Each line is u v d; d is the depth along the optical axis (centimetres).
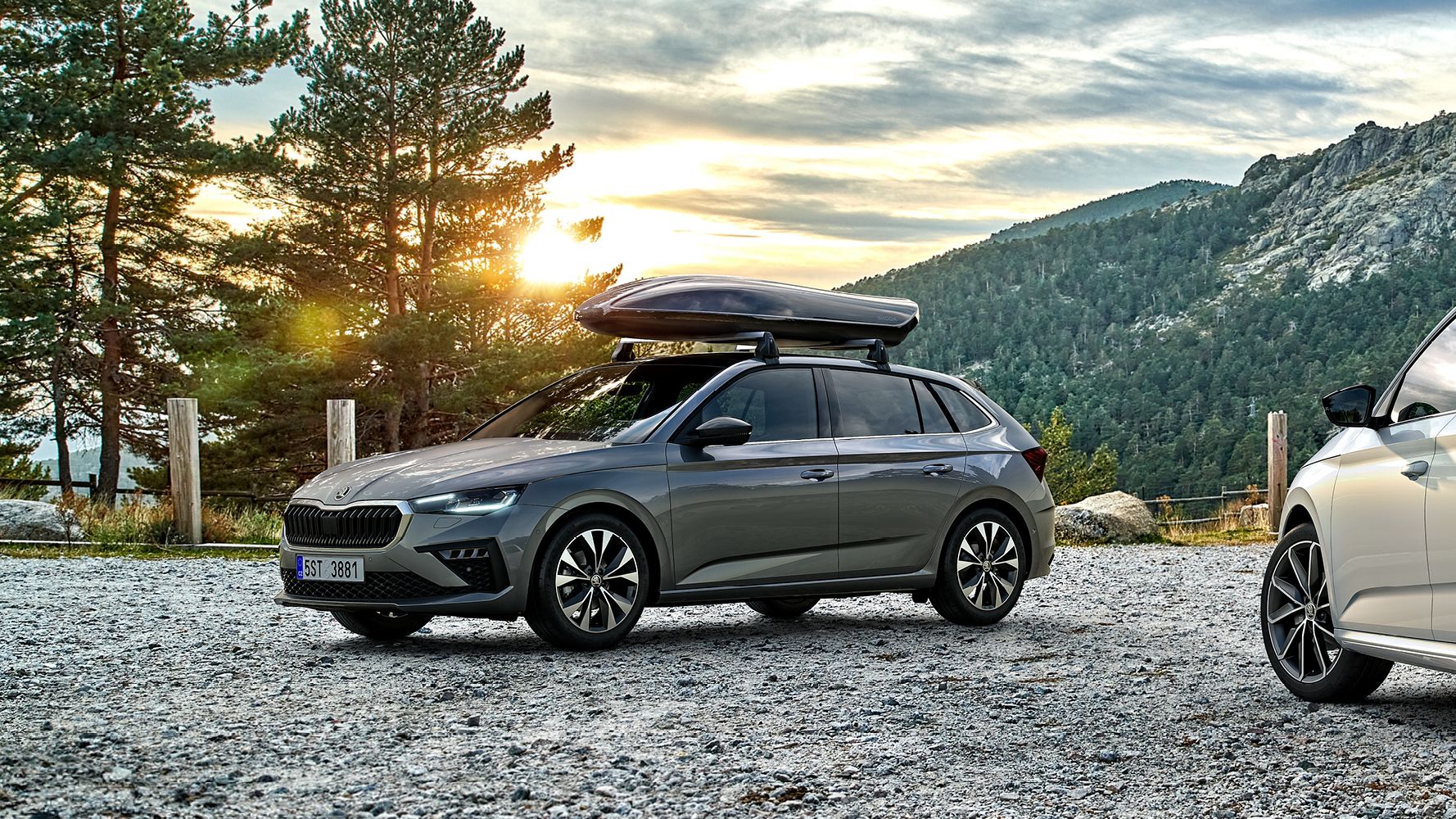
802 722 548
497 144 3494
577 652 736
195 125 3055
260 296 3170
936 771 465
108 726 527
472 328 3394
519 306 3462
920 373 900
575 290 3453
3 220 2711
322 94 3406
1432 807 417
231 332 3062
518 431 828
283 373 3083
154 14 3000
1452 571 496
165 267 3180
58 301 2914
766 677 662
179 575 1161
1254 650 761
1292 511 630
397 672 667
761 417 809
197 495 1476
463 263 3478
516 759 476
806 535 805
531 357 3244
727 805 418
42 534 1463
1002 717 559
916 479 848
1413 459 531
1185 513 2223
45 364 2972
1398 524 530
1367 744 508
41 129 2809
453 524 701
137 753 477
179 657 716
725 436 755
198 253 3177
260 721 542
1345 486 573
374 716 556
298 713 562
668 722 546
